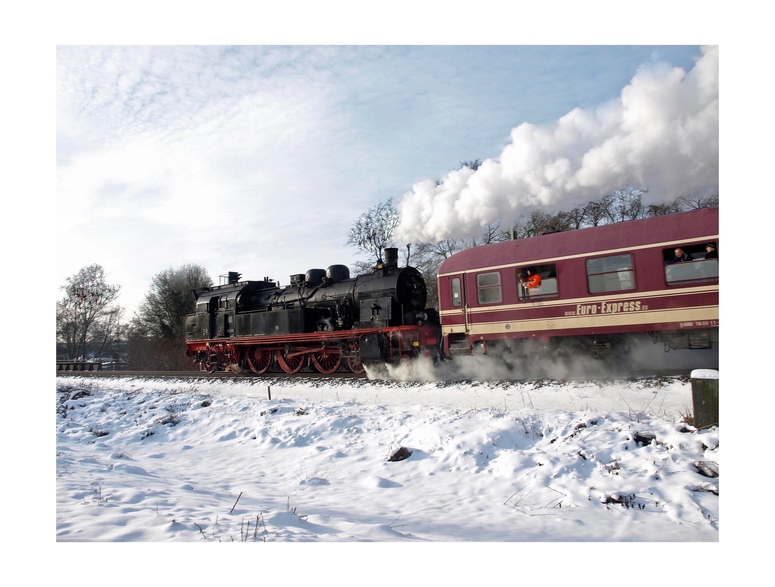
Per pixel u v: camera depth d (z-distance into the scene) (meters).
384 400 12.38
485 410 9.41
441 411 9.82
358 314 17.28
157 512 4.97
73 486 5.89
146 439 10.57
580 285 12.66
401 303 16.14
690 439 6.81
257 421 10.63
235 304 21.19
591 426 7.92
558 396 10.90
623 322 12.05
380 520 5.51
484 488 6.51
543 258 13.23
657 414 8.63
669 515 5.36
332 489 6.88
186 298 41.84
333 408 11.15
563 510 5.66
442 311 14.87
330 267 18.95
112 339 43.66
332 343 17.38
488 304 14.06
